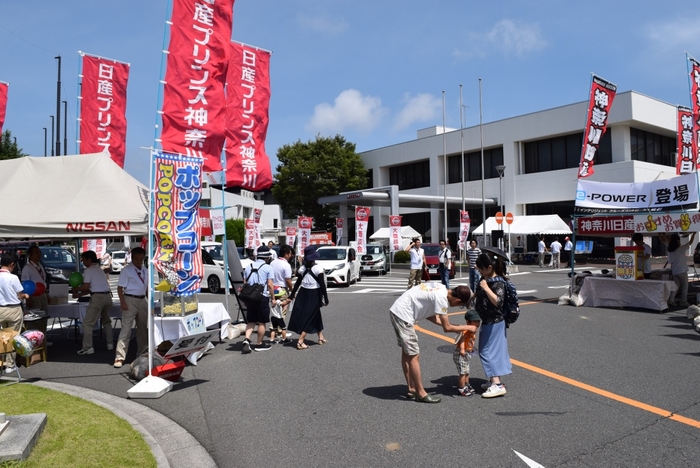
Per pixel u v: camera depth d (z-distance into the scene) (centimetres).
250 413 587
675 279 1319
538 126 3591
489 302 615
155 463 437
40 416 505
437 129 4819
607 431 504
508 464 437
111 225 750
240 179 1135
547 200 3569
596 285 1366
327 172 4634
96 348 971
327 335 1034
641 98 3164
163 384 671
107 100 1229
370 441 494
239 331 1053
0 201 776
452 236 4250
